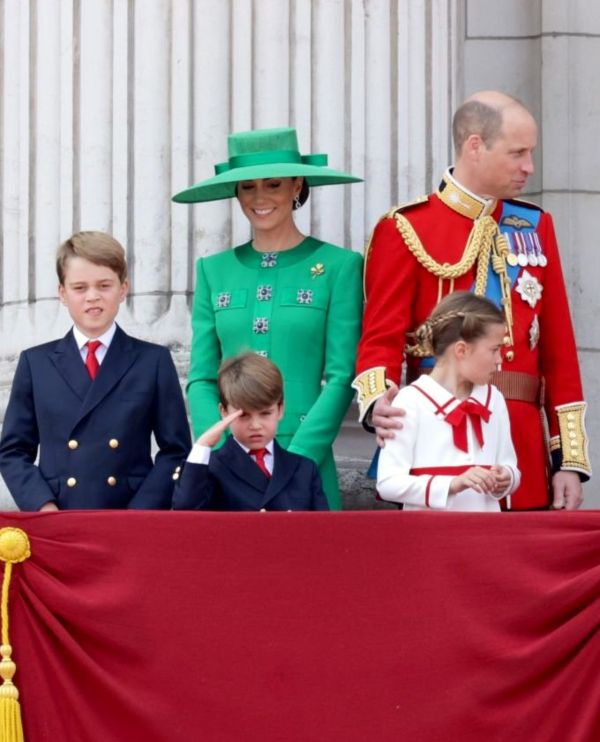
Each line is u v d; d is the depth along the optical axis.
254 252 24.94
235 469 22.02
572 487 23.83
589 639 20.02
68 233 27.44
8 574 20.00
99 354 22.81
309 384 24.30
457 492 21.45
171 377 22.86
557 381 24.22
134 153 27.11
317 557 20.09
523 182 24.02
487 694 19.98
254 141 24.66
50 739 19.88
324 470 23.88
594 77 31.38
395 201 27.45
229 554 20.05
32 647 20.00
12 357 27.69
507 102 23.98
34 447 22.89
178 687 19.91
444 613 20.08
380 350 23.61
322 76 27.25
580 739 19.84
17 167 28.23
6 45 28.50
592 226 31.22
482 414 22.09
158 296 26.89
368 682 19.97
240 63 27.11
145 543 20.06
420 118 27.75
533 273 24.19
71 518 20.14
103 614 19.94
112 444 22.41
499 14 31.44
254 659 19.97
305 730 19.89
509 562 20.17
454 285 23.95
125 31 27.27
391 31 27.70
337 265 24.55
